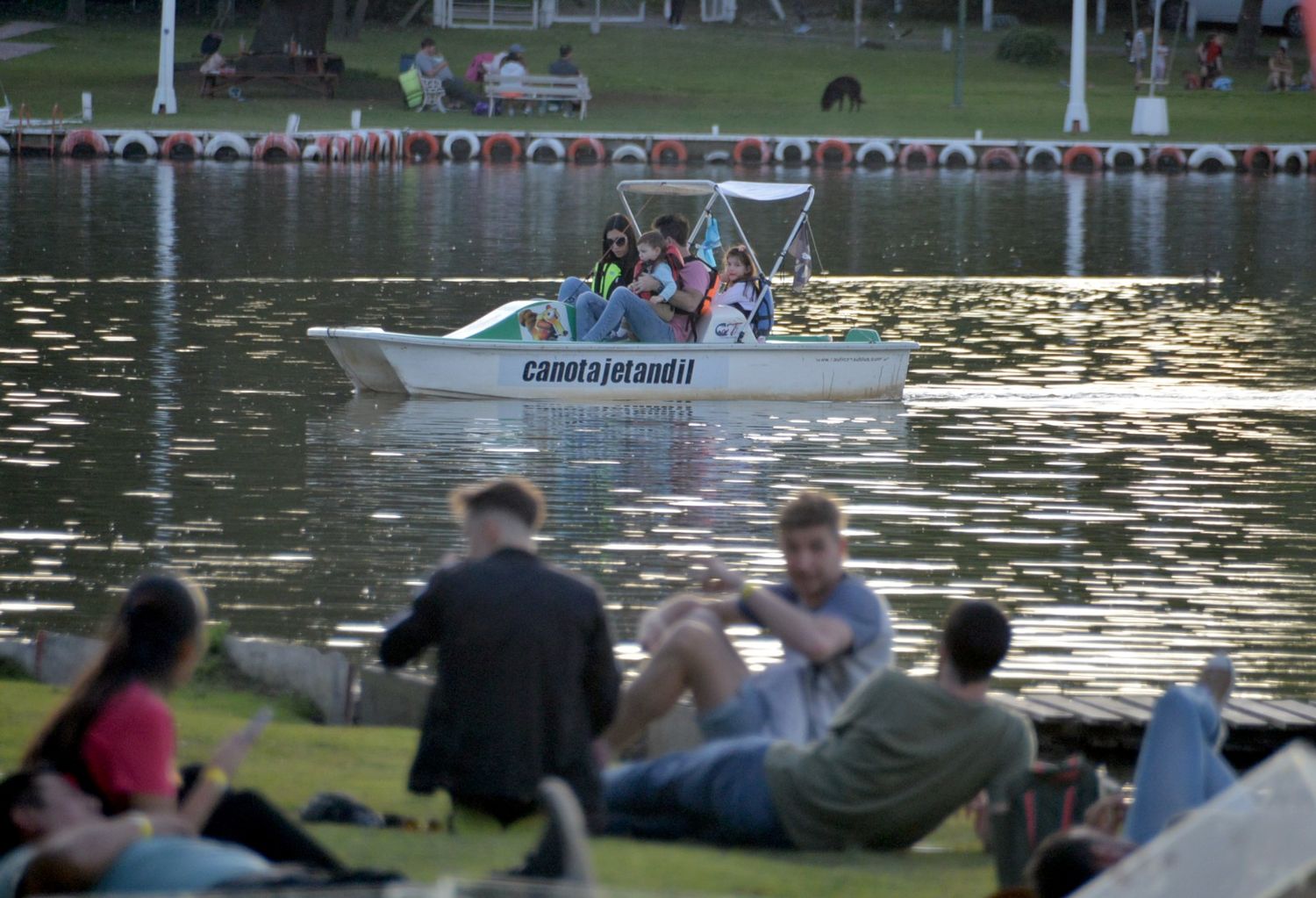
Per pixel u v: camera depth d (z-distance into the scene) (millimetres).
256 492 46844
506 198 140500
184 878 15422
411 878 18188
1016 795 20234
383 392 61406
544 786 15141
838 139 183125
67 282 87375
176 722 27062
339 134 168625
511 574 21234
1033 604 38938
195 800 18094
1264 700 32656
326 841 20203
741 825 21953
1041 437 56969
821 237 122750
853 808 21531
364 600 37750
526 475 49875
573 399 61031
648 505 46656
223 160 166750
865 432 57219
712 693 23484
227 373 64812
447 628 21062
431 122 187250
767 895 19297
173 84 186000
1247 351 76250
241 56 197625
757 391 62312
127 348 69562
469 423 56938
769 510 46562
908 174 175375
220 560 40406
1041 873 16000
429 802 23641
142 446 52031
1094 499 48531
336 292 88000
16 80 195500
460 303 85875
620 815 22844
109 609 36469
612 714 21703
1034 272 105188
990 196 154375
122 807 17812
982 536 44500
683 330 62000
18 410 56719
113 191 134625
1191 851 13492
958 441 56156
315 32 199750
